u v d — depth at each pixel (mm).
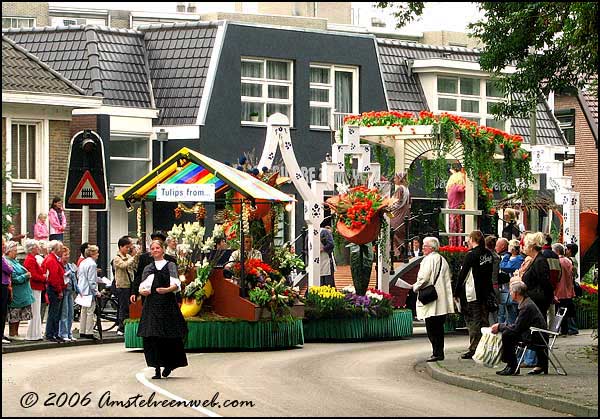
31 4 59938
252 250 25719
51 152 36281
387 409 15500
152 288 18656
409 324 28781
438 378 19438
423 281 21828
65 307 24797
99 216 38531
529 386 17625
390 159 32094
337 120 44531
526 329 19141
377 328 27719
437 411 15461
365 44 45344
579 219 40312
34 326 24500
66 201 24812
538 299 20766
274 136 28719
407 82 47344
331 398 16516
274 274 25438
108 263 38531
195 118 40750
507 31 29125
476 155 31391
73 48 41031
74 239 38344
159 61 41906
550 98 53156
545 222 43625
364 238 28328
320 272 30000
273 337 24688
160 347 18734
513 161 32250
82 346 24828
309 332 27188
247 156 29594
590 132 54531
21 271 24031
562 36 27250
